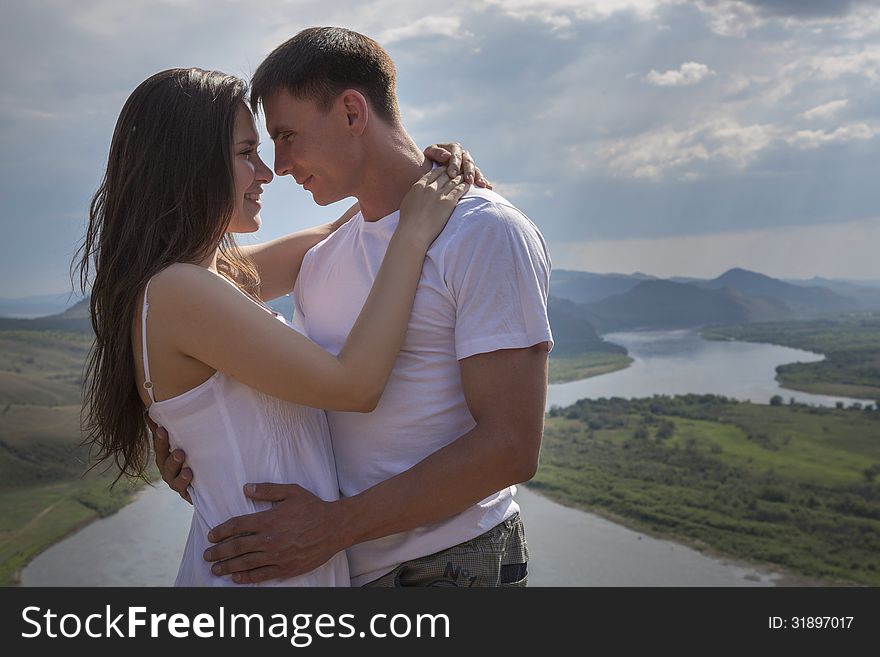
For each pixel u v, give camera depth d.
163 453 1.22
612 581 10.92
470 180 1.29
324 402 1.14
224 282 1.15
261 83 1.29
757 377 23.98
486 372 1.17
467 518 1.24
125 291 1.17
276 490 1.16
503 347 1.16
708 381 23.69
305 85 1.25
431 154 1.32
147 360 1.15
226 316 1.12
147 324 1.14
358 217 1.40
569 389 22.78
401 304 1.18
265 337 1.12
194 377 1.17
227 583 1.16
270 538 1.13
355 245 1.34
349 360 1.15
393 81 1.33
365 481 1.27
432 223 1.22
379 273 1.20
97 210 1.23
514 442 1.16
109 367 1.19
